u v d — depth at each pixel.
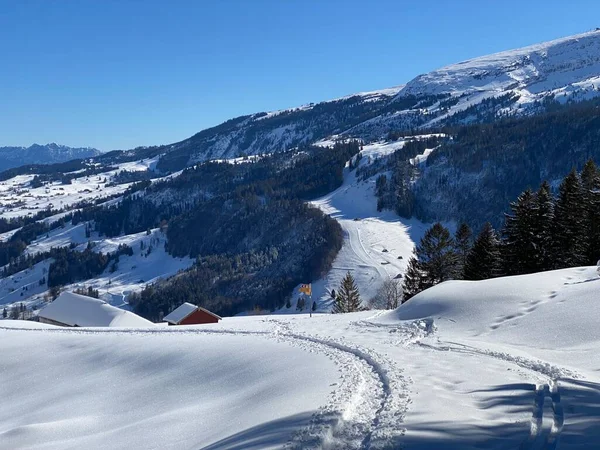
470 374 16.06
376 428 11.01
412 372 16.66
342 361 20.05
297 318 38.00
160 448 15.11
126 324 53.09
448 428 10.25
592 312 22.69
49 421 23.67
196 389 22.73
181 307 55.19
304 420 12.24
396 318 30.80
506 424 10.43
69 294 59.03
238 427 14.07
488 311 26.92
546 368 16.67
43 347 34.66
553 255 47.56
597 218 45.56
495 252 50.75
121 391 25.38
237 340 28.92
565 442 9.05
